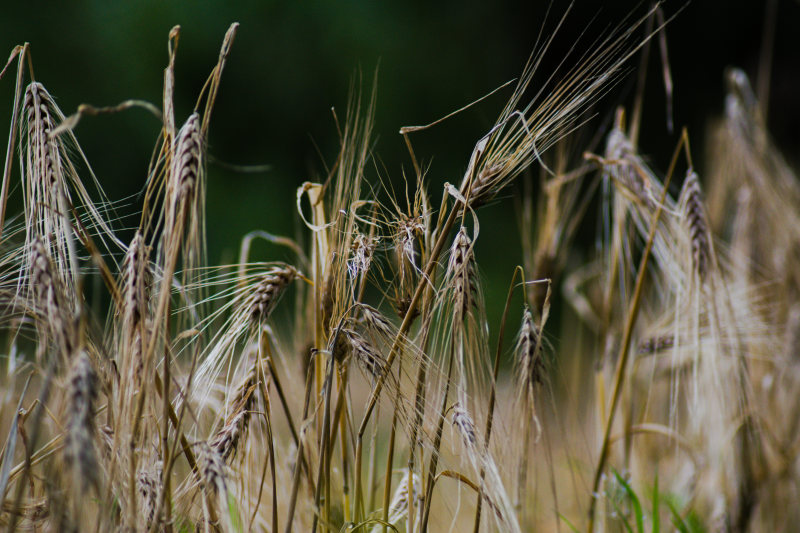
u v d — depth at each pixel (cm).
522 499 219
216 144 888
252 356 219
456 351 211
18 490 203
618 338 240
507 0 955
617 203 237
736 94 297
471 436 208
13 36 823
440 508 235
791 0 1079
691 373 239
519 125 213
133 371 204
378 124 870
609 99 765
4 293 207
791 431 254
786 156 492
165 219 204
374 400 209
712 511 246
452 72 918
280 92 890
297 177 893
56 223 205
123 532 202
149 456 204
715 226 305
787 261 283
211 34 867
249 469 215
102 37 852
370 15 897
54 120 208
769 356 250
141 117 850
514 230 849
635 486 246
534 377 215
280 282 212
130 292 202
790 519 252
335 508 216
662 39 229
